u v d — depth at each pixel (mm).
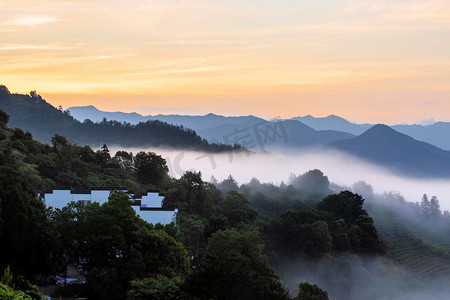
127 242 58062
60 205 75438
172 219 76188
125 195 60344
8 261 53562
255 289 43625
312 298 59344
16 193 54938
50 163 101750
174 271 58438
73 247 57938
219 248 64125
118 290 52938
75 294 52656
